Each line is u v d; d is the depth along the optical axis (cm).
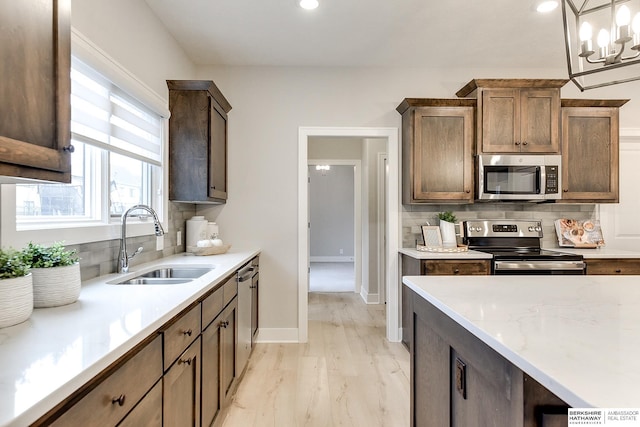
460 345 114
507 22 264
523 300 124
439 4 241
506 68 346
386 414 216
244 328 257
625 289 141
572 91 353
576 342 84
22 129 89
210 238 313
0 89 82
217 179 295
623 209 359
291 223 341
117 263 199
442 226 330
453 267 289
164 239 263
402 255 340
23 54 89
